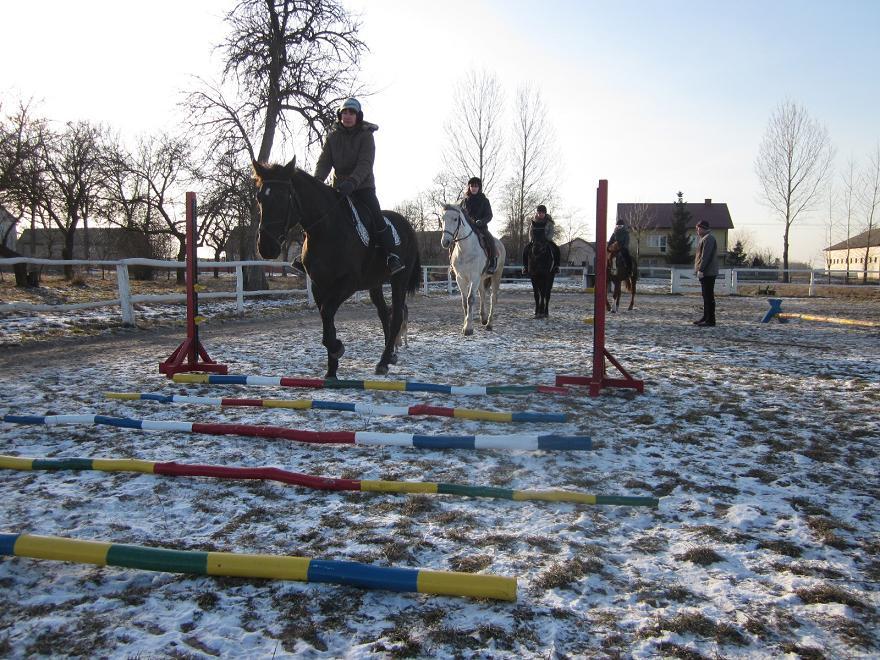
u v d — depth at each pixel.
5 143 22.75
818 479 3.72
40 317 11.41
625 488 3.59
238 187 21.50
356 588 2.47
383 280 6.98
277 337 10.55
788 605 2.37
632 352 8.77
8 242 36.41
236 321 13.66
